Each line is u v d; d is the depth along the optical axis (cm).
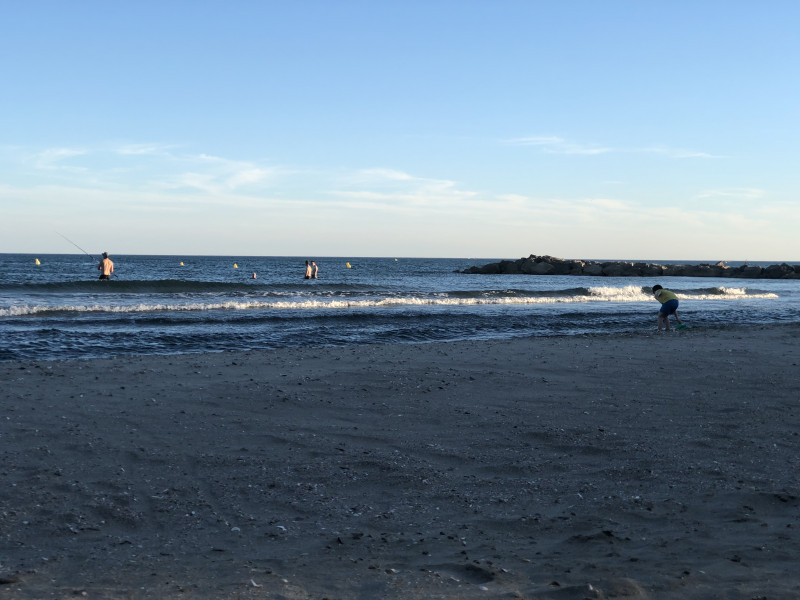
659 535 388
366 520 422
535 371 1021
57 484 478
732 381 933
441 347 1344
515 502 456
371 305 2647
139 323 1809
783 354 1223
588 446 599
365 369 1030
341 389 868
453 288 4525
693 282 7194
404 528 409
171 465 536
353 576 329
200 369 1027
